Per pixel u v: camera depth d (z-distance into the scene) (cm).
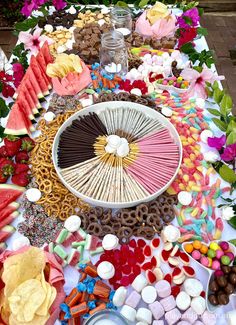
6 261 49
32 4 102
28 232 59
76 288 52
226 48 173
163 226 60
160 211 61
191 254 56
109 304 52
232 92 153
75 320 50
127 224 59
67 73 83
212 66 93
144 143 70
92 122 73
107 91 83
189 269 55
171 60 90
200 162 70
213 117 80
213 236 60
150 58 91
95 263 57
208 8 195
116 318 50
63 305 51
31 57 87
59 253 56
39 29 96
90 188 62
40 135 73
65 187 64
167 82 85
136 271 56
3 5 180
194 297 53
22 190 64
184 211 63
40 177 65
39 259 50
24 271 48
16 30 104
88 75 83
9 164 66
